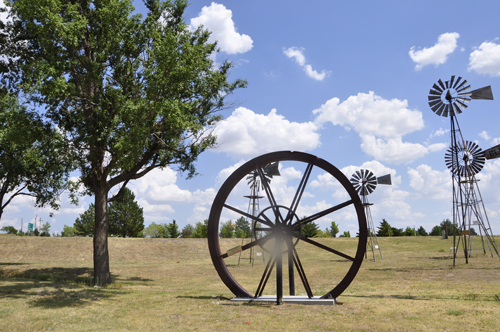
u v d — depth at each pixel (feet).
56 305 34.83
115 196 60.80
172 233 236.63
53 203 78.18
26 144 50.49
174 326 27.84
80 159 52.44
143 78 56.24
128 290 49.49
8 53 57.72
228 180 41.45
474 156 102.58
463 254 104.94
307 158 40.04
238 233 247.70
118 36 54.19
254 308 34.94
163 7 61.62
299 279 65.92
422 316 30.09
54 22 44.91
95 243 55.72
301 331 25.99
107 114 52.13
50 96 45.32
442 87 87.30
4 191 75.31
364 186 104.83
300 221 39.17
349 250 127.13
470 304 35.68
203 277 71.20
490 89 81.56
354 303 37.37
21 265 81.92
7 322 28.19
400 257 103.60
